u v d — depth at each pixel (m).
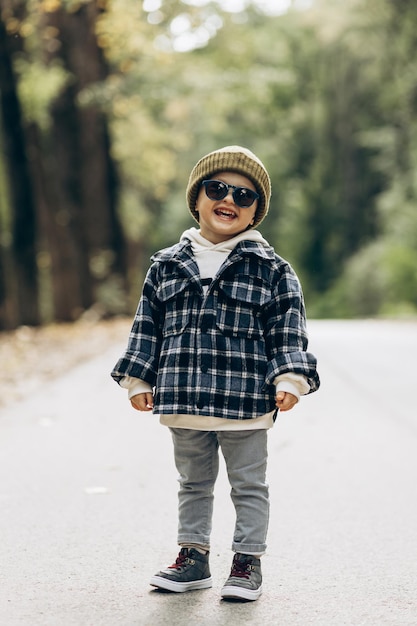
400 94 34.41
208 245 3.71
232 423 3.55
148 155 25.38
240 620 3.35
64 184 22.69
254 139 45.69
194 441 3.68
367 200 45.59
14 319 17.22
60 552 4.21
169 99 22.72
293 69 39.53
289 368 3.52
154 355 3.71
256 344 3.61
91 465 6.08
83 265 23.11
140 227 27.83
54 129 22.50
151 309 3.75
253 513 3.62
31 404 8.81
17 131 18.69
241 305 3.61
